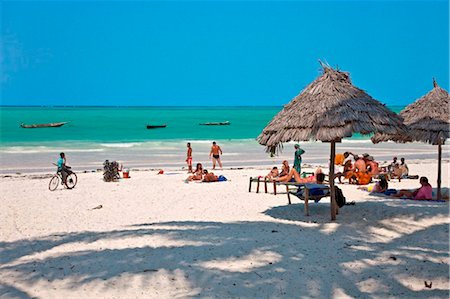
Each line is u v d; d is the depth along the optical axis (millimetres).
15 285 7191
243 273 7523
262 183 20281
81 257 8398
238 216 13359
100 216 13703
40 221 12961
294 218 12875
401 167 21859
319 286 7195
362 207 13555
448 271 8023
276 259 8266
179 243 9203
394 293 7070
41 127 75750
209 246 8922
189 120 110562
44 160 31250
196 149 39688
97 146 42062
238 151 38062
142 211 14430
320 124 11430
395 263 8359
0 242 10281
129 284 7074
